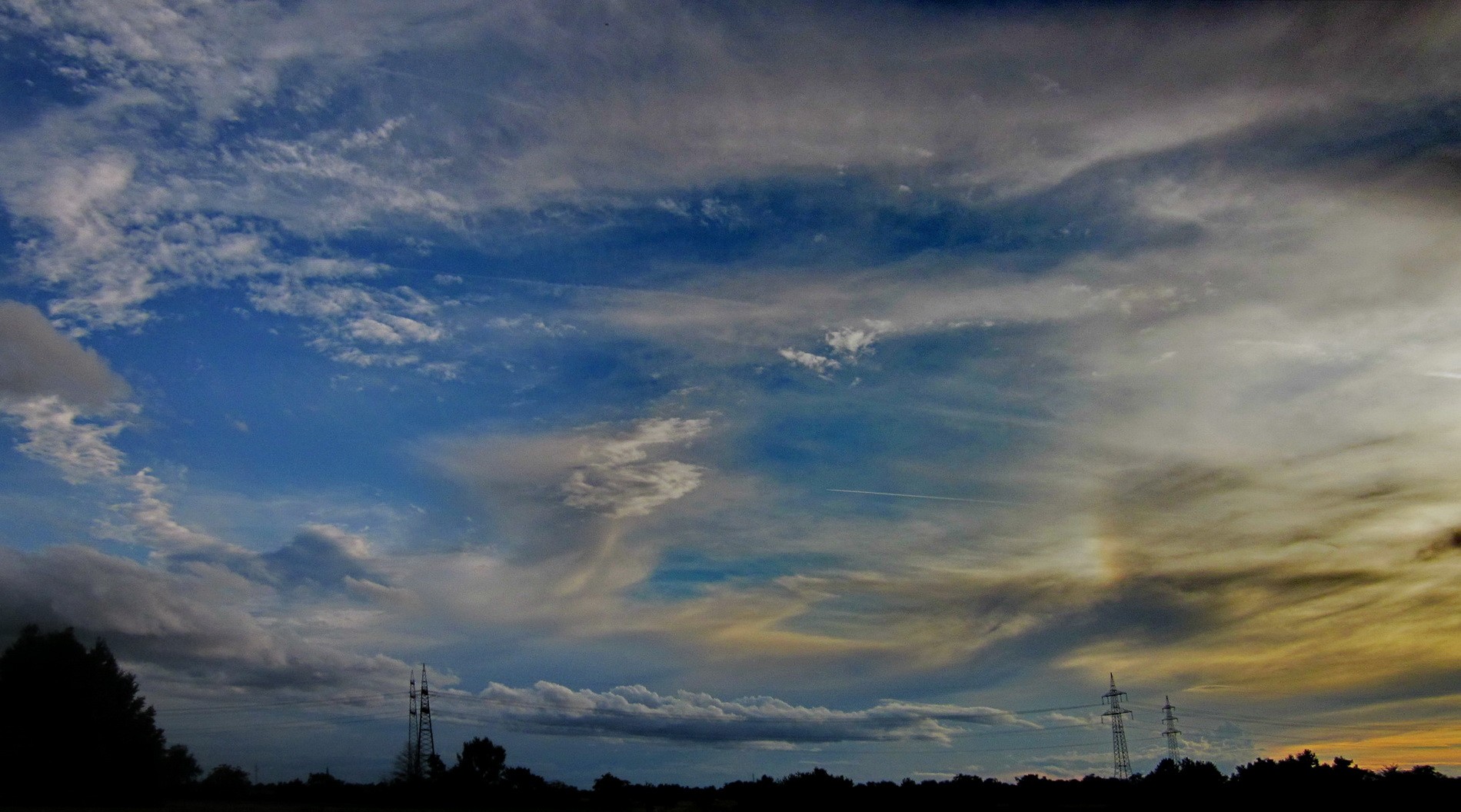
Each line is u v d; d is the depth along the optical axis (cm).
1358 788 9262
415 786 14475
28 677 10569
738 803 13700
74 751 10469
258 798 13825
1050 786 13100
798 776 13562
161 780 11275
